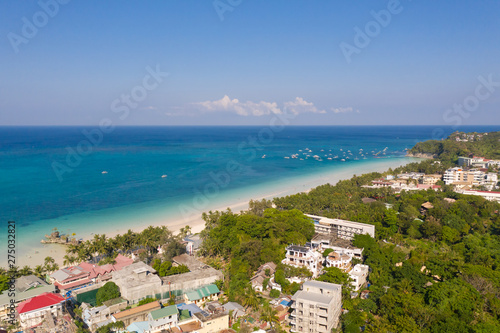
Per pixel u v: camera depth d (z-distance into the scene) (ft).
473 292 298.56
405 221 497.87
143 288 309.22
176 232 529.04
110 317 280.92
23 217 596.29
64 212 628.28
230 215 485.56
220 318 271.90
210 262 413.39
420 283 322.55
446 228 466.29
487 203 600.39
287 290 329.72
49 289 306.96
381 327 263.29
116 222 579.48
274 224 451.94
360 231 463.83
